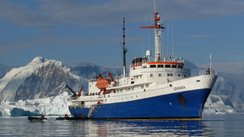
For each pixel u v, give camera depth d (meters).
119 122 99.88
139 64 103.94
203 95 92.25
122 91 108.19
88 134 70.00
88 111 120.62
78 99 128.25
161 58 105.81
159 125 85.56
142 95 99.31
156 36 106.31
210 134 66.06
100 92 117.88
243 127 86.88
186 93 93.19
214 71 93.25
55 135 69.81
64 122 119.00
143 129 75.88
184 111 94.38
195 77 92.44
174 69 101.81
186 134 65.62
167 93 95.25
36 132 78.88
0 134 75.69
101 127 85.06
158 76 100.56
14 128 95.50
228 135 64.75
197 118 93.94
